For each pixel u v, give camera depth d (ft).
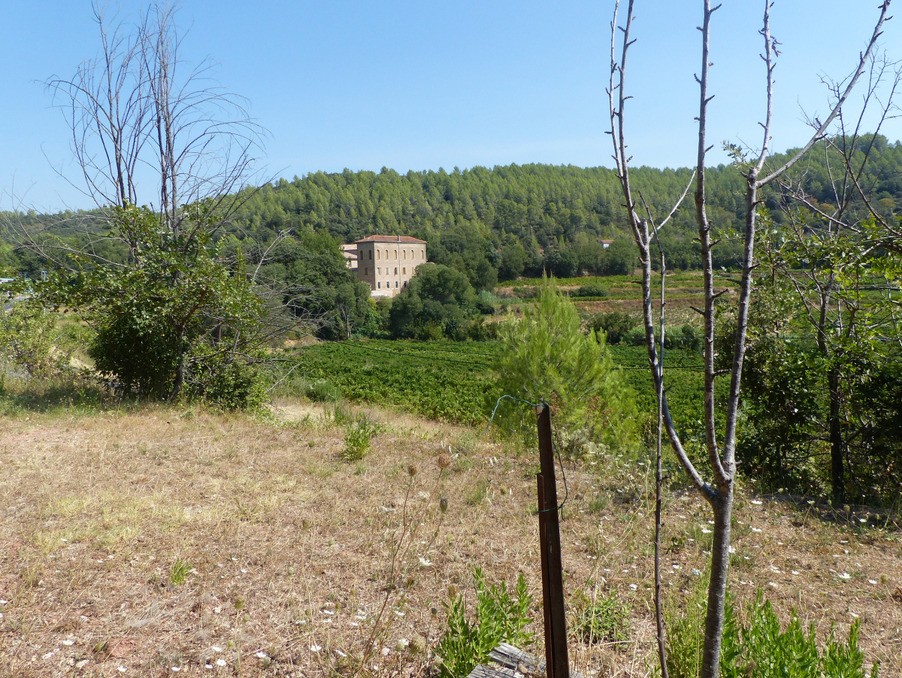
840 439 24.62
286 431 33.68
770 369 25.66
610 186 620.49
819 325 23.84
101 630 12.60
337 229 474.08
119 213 40.42
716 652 6.04
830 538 18.48
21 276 39.68
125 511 19.56
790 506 21.93
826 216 21.17
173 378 43.24
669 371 96.27
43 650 11.78
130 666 11.35
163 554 16.42
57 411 35.37
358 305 267.59
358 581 14.99
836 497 23.59
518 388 34.12
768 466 26.27
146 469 24.84
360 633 12.51
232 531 18.21
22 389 42.29
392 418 60.08
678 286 248.11
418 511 20.18
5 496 20.89
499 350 36.01
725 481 5.93
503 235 488.85
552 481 6.66
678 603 13.00
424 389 121.60
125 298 39.91
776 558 16.79
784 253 23.31
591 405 33.99
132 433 31.19
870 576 15.78
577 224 500.74
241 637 12.36
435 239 412.98
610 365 35.45
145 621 12.90
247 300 42.57
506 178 655.35
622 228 512.63
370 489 22.86
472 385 127.95
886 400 23.52
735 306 25.80
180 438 30.58
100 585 14.58
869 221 21.07
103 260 42.50
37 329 51.11
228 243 47.32
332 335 255.09
